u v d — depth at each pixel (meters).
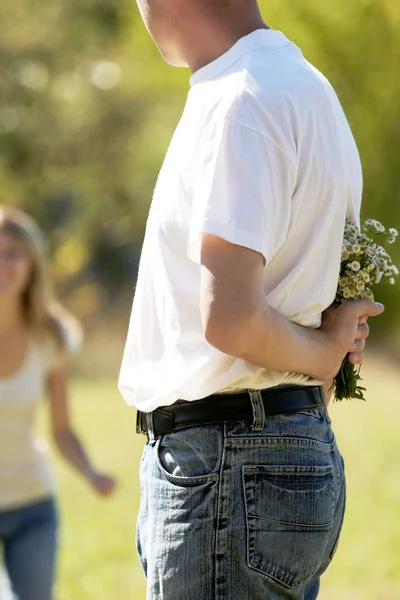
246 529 3.79
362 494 13.61
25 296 7.88
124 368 4.22
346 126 4.07
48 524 7.34
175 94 30.47
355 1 24.20
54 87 43.34
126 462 16.88
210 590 3.83
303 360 3.79
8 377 7.50
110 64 43.34
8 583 7.23
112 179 43.72
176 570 3.87
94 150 43.56
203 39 4.00
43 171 43.59
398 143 25.89
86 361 34.19
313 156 3.77
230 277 3.57
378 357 30.30
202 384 3.84
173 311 3.92
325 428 4.00
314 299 3.87
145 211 43.66
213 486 3.82
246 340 3.58
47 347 7.86
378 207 26.56
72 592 10.14
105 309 44.16
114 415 21.70
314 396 3.96
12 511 7.28
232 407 3.85
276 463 3.82
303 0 24.25
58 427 8.29
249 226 3.58
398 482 14.08
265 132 3.66
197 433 3.87
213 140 3.70
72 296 41.44
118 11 37.31
